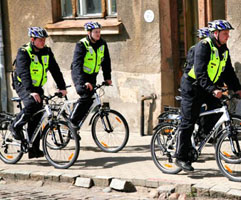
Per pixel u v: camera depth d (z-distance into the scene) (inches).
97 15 992.9
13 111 1087.6
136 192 667.4
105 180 683.4
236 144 644.1
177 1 937.5
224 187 612.4
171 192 633.6
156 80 930.1
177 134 683.4
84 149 870.4
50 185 718.5
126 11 945.5
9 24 1071.6
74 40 1002.1
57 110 796.6
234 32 849.5
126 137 836.0
